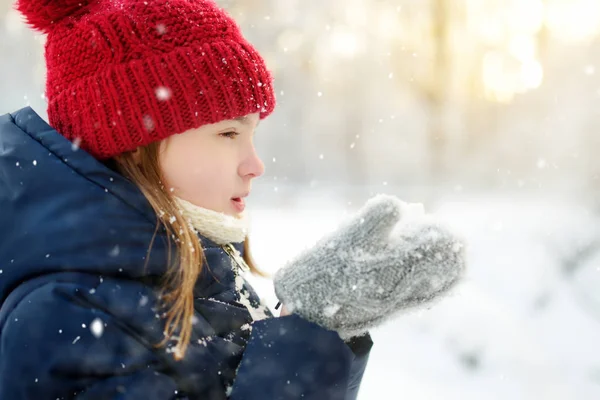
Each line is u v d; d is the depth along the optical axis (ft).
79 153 3.71
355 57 43.01
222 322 3.92
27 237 3.52
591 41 40.37
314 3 39.81
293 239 23.94
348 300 3.66
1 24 36.45
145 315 3.48
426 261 3.63
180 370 3.52
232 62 4.08
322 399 3.59
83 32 3.97
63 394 3.25
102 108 3.90
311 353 3.63
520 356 12.69
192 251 3.69
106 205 3.55
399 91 48.70
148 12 3.99
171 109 3.88
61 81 4.07
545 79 41.93
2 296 3.60
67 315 3.32
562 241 19.25
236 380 3.60
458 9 31.01
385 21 36.40
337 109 53.83
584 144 41.91
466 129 44.60
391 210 3.68
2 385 3.29
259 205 41.24
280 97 52.54
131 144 3.89
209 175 4.00
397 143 55.01
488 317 14.29
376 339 14.52
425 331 14.28
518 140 44.37
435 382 12.19
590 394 11.35
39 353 3.26
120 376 3.32
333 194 45.75
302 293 3.73
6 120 3.99
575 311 14.83
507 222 25.89
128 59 3.91
